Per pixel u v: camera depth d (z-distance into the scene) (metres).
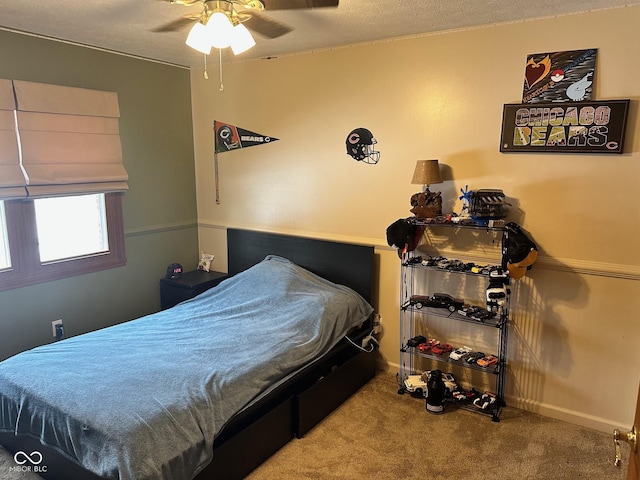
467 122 2.85
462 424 2.71
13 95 2.87
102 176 3.37
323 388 2.71
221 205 4.13
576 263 2.61
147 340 2.60
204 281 3.88
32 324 3.14
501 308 2.73
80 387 2.04
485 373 3.01
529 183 2.70
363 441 2.54
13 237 2.97
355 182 3.34
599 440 2.56
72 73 3.19
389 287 3.31
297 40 3.07
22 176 2.91
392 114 3.11
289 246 3.66
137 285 3.84
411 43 2.96
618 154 2.43
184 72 4.01
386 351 3.40
